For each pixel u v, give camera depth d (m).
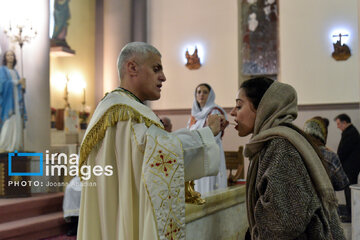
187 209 2.18
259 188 1.77
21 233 5.77
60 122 9.57
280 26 9.59
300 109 9.28
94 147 2.15
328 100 9.11
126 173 2.03
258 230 1.75
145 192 1.94
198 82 10.20
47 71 8.05
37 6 7.95
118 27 10.56
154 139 1.97
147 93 2.24
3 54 7.61
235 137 9.70
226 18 10.06
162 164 1.95
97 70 10.86
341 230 1.88
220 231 2.68
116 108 2.09
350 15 9.05
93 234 2.09
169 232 1.93
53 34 9.54
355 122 8.86
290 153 1.75
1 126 7.21
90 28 10.79
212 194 2.57
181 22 10.47
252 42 9.79
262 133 1.86
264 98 1.94
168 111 10.39
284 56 9.52
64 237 6.24
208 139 2.14
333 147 8.95
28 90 7.81
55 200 6.99
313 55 9.28
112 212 2.08
